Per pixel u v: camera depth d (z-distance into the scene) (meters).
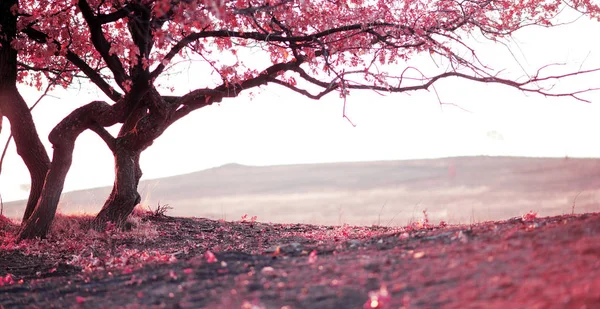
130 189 14.91
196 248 12.23
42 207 13.95
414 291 5.27
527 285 4.95
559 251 5.83
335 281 5.84
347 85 12.27
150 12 11.79
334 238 12.55
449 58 12.49
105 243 13.25
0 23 13.80
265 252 8.64
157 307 5.79
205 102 14.44
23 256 11.95
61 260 11.43
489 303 4.70
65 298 6.99
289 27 13.38
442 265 6.00
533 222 8.38
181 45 12.73
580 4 13.59
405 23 13.61
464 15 13.79
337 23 13.59
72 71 16.75
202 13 10.49
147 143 14.73
